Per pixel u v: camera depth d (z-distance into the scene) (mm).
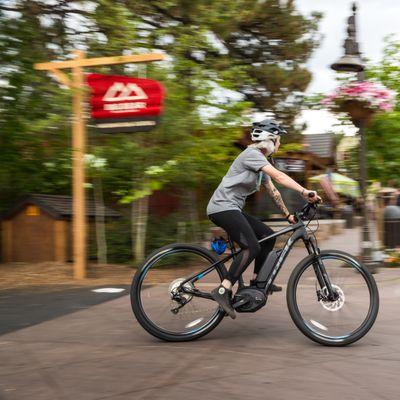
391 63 10797
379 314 5719
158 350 4441
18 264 9609
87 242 9938
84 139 8516
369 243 8766
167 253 4789
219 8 11086
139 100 8133
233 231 4695
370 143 10641
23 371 3922
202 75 10016
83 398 3408
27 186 10758
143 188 9219
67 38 10203
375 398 3420
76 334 4949
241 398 3404
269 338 4793
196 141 9703
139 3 10281
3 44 9094
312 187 25484
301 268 4664
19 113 9461
